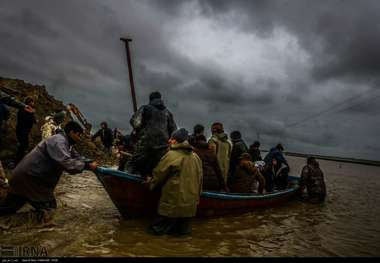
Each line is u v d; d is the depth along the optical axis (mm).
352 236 6082
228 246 4785
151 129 5664
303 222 7008
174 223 5133
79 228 4922
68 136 5188
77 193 7559
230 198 6668
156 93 6055
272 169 10352
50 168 4938
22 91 16203
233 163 8750
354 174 32875
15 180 4816
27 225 4754
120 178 5258
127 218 5652
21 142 8633
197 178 5180
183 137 5160
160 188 5477
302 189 10344
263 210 8062
